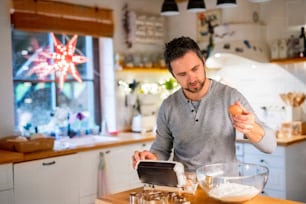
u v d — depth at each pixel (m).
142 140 4.00
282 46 4.02
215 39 4.16
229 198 1.56
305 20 3.94
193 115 2.03
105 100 4.54
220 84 2.04
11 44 3.60
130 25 4.52
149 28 4.70
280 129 4.05
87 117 4.44
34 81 3.98
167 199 1.62
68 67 4.22
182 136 2.07
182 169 1.68
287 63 4.09
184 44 1.85
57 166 3.31
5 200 2.97
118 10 4.47
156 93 4.80
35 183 3.16
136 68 4.46
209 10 4.54
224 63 4.50
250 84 4.39
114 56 4.41
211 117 1.99
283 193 3.64
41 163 3.20
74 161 3.44
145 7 4.77
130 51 4.61
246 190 1.56
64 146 3.51
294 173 3.77
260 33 4.09
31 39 3.96
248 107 1.94
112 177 3.74
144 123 4.50
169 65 1.92
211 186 1.62
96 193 3.62
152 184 1.76
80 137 4.14
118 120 4.49
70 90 4.30
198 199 1.71
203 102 2.01
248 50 3.99
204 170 1.77
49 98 4.12
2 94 3.53
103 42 4.52
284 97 4.09
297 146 3.80
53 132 3.98
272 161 3.70
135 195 1.67
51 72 4.10
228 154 1.98
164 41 5.00
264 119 4.28
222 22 4.31
